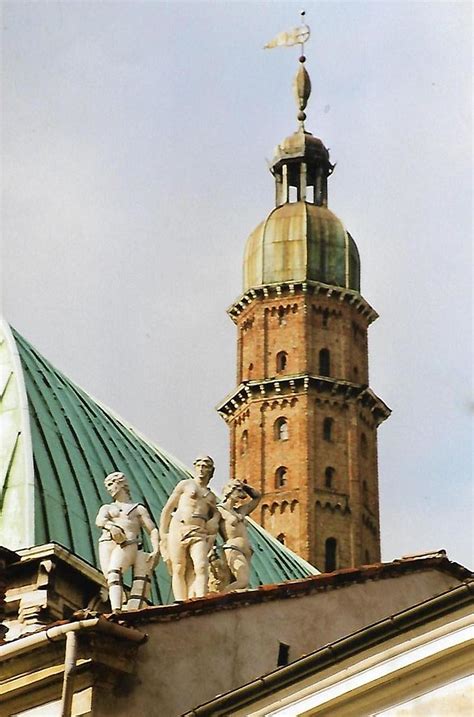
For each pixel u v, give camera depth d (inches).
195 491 2928.2
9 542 3661.4
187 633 2583.7
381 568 2955.2
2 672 2492.6
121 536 2827.3
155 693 2497.5
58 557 3472.0
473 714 2001.7
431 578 3034.0
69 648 2413.9
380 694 2063.2
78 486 3860.7
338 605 2856.8
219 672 2596.0
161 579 3782.0
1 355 4037.9
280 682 2142.0
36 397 4010.8
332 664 2105.1
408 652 2050.9
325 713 2101.4
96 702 2426.2
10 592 3489.2
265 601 2733.8
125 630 2463.1
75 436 4023.1
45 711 2465.6
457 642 2020.2
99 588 3545.8
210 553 2923.2
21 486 3742.6
